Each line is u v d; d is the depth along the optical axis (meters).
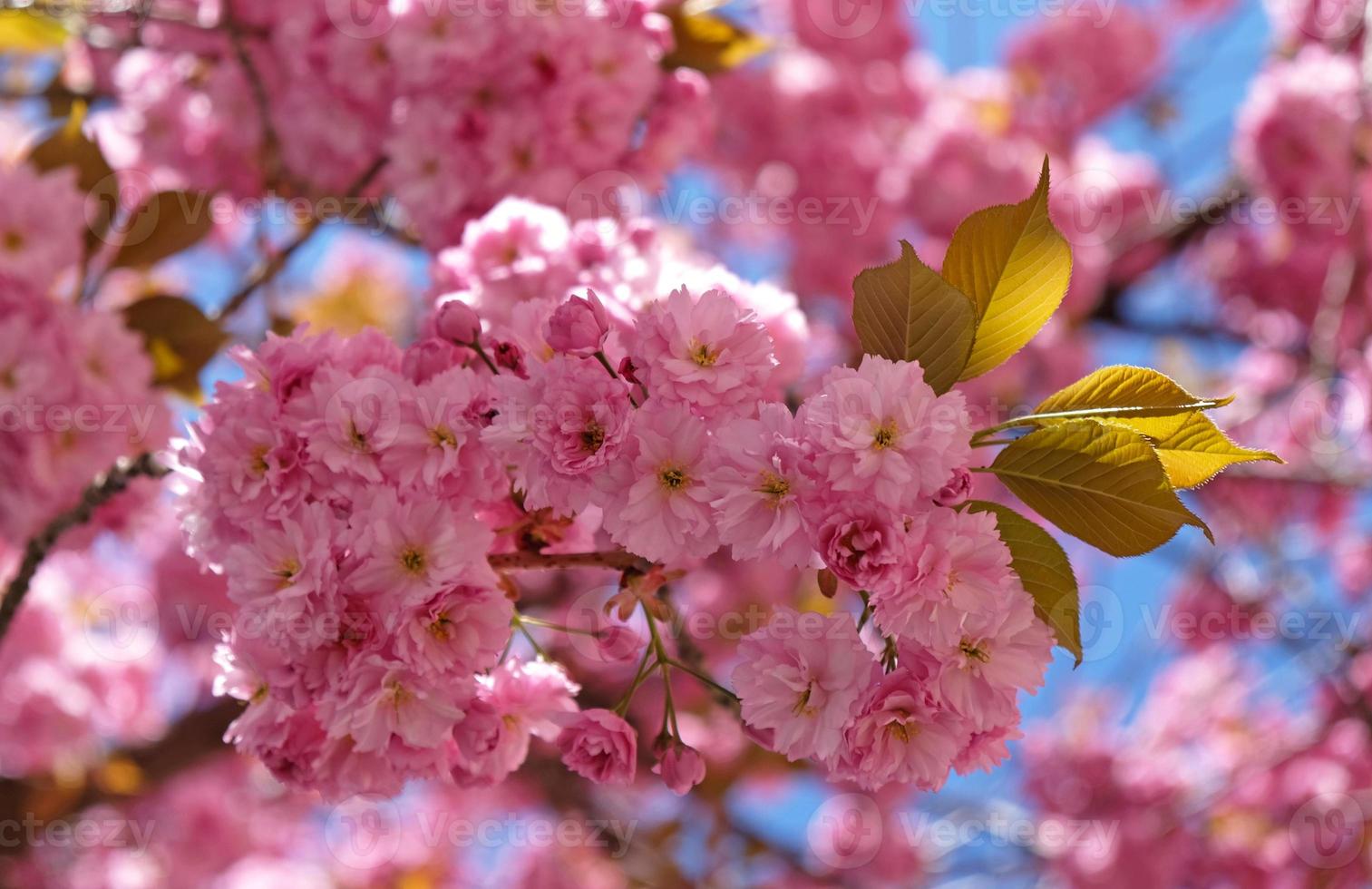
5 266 1.86
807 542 1.56
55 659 3.18
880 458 1.54
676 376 1.56
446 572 1.57
